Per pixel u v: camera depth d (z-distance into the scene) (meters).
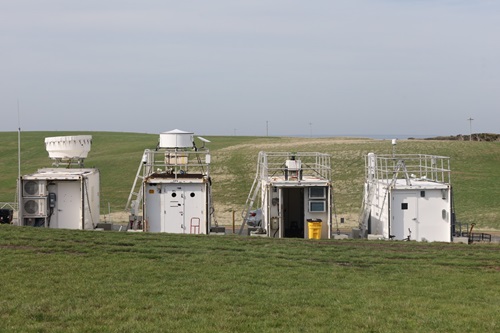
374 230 26.45
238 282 14.45
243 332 10.68
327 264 17.06
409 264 17.36
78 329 10.55
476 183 46.28
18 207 24.27
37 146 82.81
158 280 14.38
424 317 11.86
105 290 13.23
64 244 18.27
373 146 60.25
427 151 57.69
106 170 57.19
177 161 26.56
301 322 11.37
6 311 11.53
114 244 18.83
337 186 46.69
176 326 10.87
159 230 24.72
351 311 12.27
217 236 21.64
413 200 24.39
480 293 14.04
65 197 24.53
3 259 15.91
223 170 53.78
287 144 66.88
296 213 27.06
